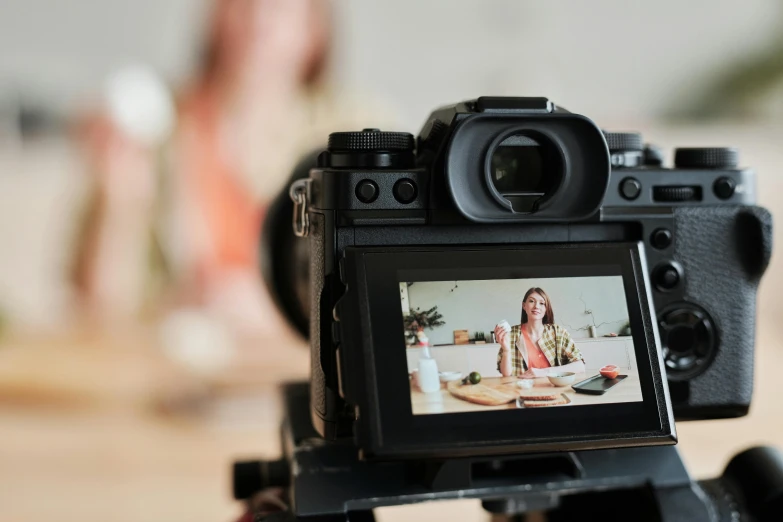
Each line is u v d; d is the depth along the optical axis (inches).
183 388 102.7
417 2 119.6
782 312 124.9
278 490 28.0
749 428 91.4
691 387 27.5
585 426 23.2
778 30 128.7
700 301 27.4
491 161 25.0
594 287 24.6
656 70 128.8
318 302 24.8
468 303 23.6
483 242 25.1
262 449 93.7
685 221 27.0
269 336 106.4
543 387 23.4
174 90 106.2
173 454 91.2
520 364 23.5
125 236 107.0
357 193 24.1
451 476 25.0
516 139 24.9
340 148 25.0
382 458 21.9
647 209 26.7
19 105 109.7
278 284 36.0
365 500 24.6
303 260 34.8
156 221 106.1
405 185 24.4
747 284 27.8
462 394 22.8
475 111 24.1
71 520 74.9
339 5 113.9
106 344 106.6
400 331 22.9
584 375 23.7
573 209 25.0
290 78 103.3
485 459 24.7
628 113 129.0
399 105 121.5
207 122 104.3
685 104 129.9
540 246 24.9
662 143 129.8
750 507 26.9
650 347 24.5
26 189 108.2
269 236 36.0
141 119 105.6
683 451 84.8
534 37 125.2
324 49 104.7
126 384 102.9
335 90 106.8
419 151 26.4
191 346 105.1
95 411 99.3
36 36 109.9
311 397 26.9
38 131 109.9
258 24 102.0
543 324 24.0
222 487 83.0
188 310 106.3
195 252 106.0
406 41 120.1
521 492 25.3
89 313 107.3
